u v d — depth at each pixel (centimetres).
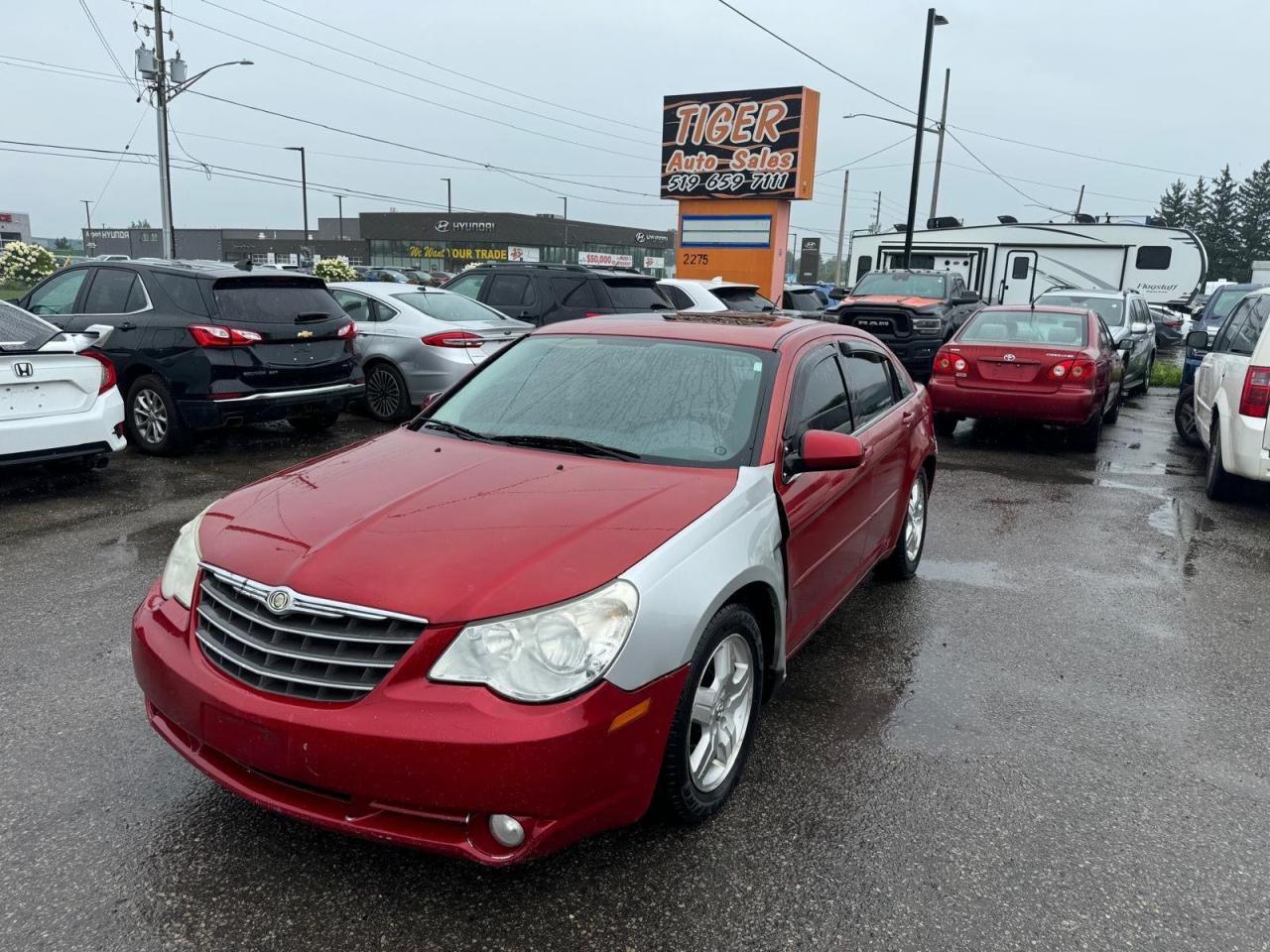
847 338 463
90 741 343
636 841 295
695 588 273
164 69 2997
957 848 297
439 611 245
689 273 2238
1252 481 759
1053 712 395
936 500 771
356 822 247
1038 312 1050
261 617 260
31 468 768
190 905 260
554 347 416
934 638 472
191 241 11375
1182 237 2556
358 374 898
